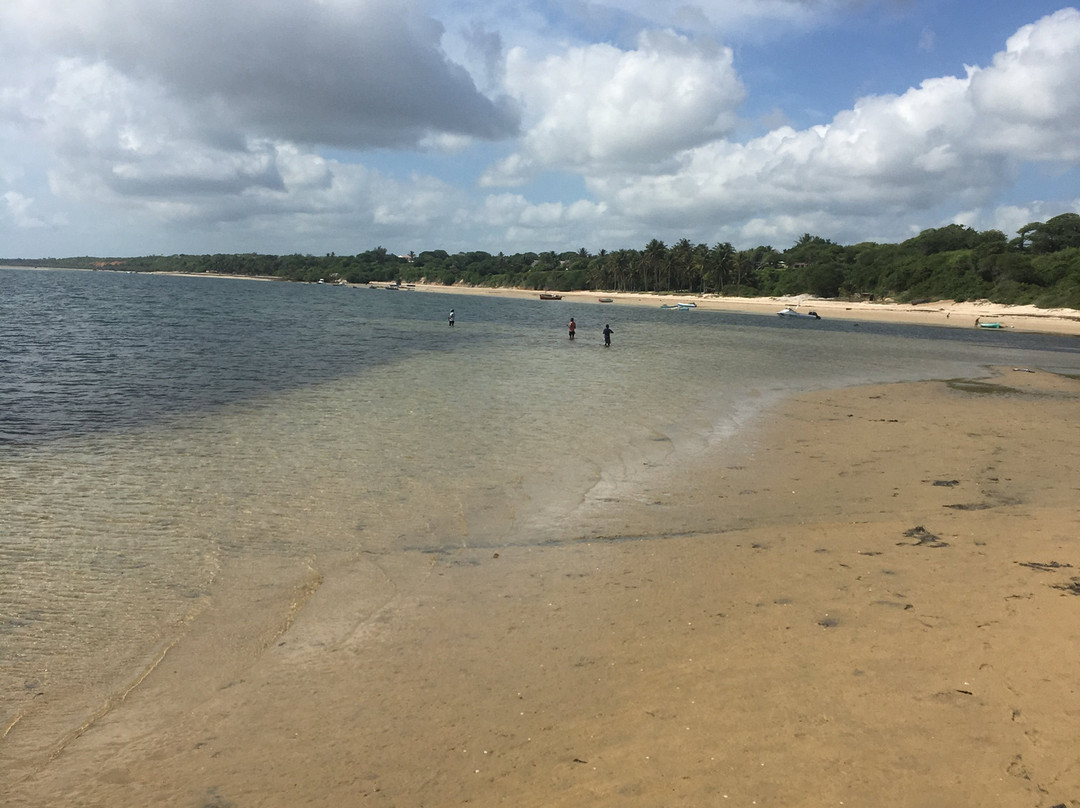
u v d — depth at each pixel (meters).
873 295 136.00
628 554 9.78
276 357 36.00
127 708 6.20
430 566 9.41
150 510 11.55
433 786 5.05
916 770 4.82
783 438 17.81
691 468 14.68
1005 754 4.94
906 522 10.85
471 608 8.12
